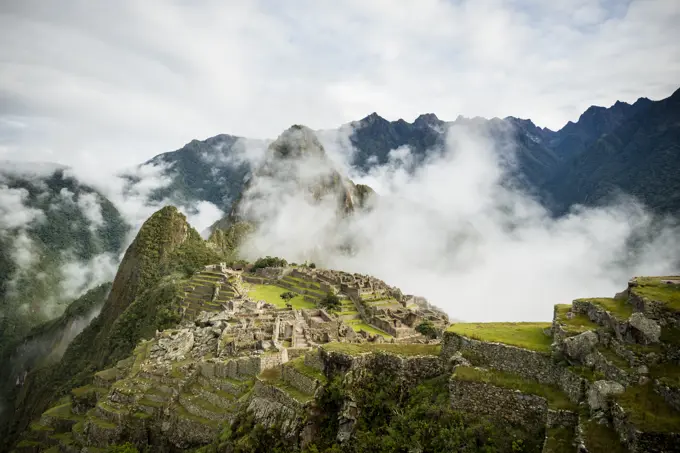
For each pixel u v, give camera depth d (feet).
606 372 59.47
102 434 146.82
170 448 132.36
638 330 60.49
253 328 178.60
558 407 60.29
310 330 185.88
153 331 347.97
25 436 195.72
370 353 84.74
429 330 324.39
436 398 73.26
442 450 64.59
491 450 62.28
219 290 393.91
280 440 81.25
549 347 69.87
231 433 93.97
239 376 137.28
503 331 79.87
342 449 73.00
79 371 400.67
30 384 479.82
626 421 51.39
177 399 145.89
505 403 66.03
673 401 51.65
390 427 72.13
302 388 87.20
